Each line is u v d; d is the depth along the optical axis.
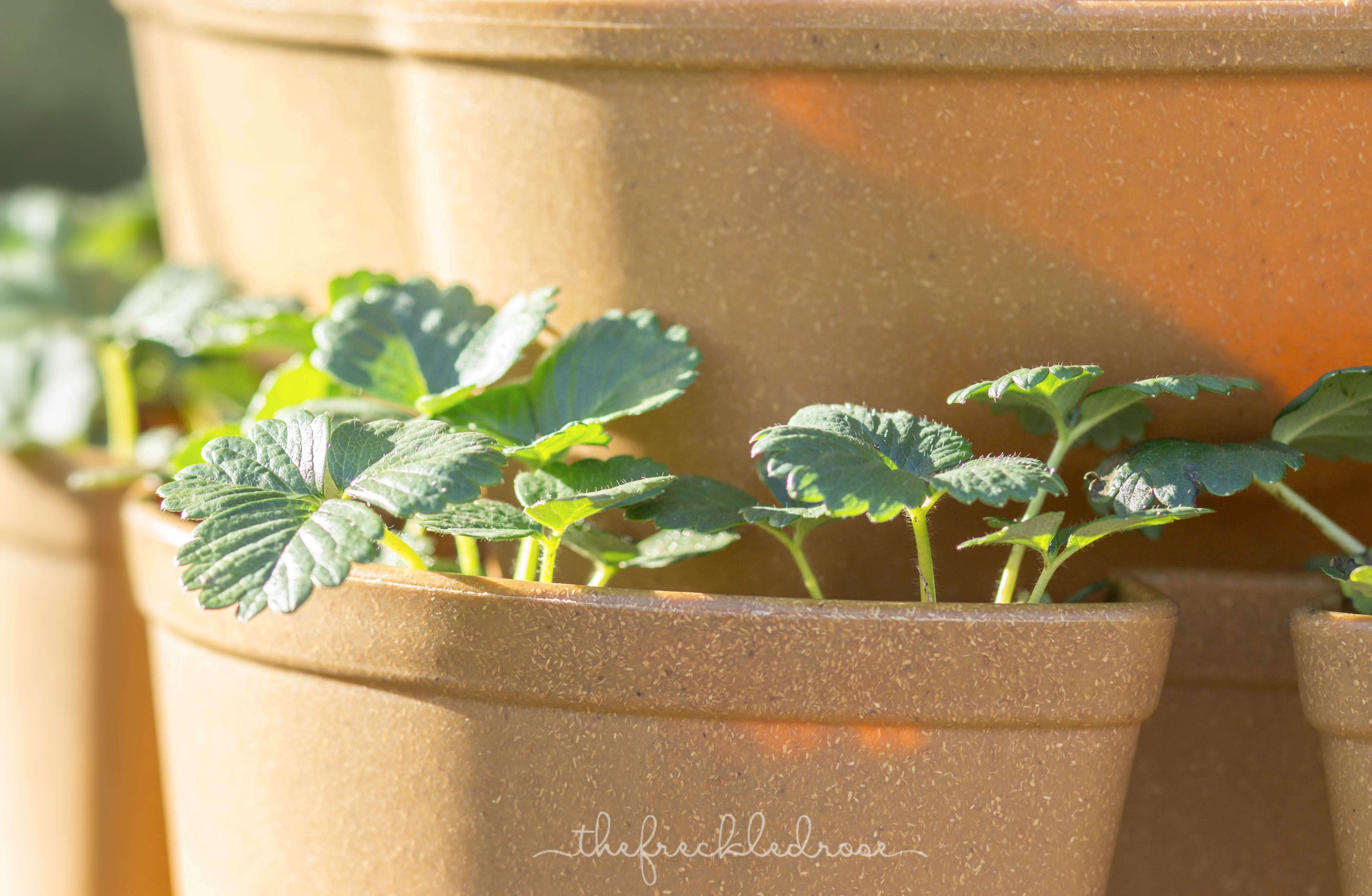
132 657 0.86
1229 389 0.72
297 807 0.74
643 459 0.75
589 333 0.76
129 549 0.79
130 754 0.87
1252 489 0.76
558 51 0.75
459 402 0.76
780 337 0.75
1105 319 0.75
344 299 0.78
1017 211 0.74
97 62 1.67
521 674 0.72
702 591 0.77
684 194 0.75
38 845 0.88
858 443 0.72
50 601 0.86
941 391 0.75
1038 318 0.75
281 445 0.72
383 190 0.80
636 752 0.72
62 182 1.67
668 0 0.74
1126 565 0.77
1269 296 0.74
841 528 0.76
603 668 0.72
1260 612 0.76
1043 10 0.73
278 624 0.74
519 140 0.76
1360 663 0.71
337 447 0.72
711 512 0.74
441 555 0.81
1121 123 0.74
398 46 0.78
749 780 0.72
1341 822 0.72
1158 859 0.77
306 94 0.81
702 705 0.72
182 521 0.77
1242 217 0.74
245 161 0.84
